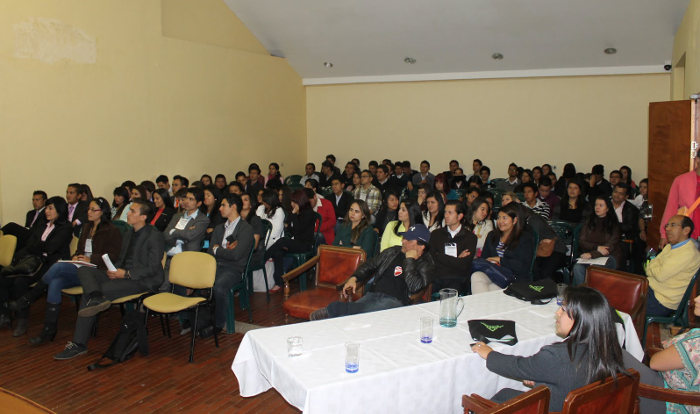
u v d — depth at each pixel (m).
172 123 8.41
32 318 5.11
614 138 9.55
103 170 7.32
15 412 1.55
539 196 7.08
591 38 8.39
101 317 5.11
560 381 2.06
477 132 10.55
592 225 5.03
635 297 3.39
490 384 2.52
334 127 11.76
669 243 3.77
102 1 7.19
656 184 5.59
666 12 7.46
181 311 4.03
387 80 10.87
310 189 6.28
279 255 5.74
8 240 4.95
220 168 9.45
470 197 6.07
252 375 2.62
